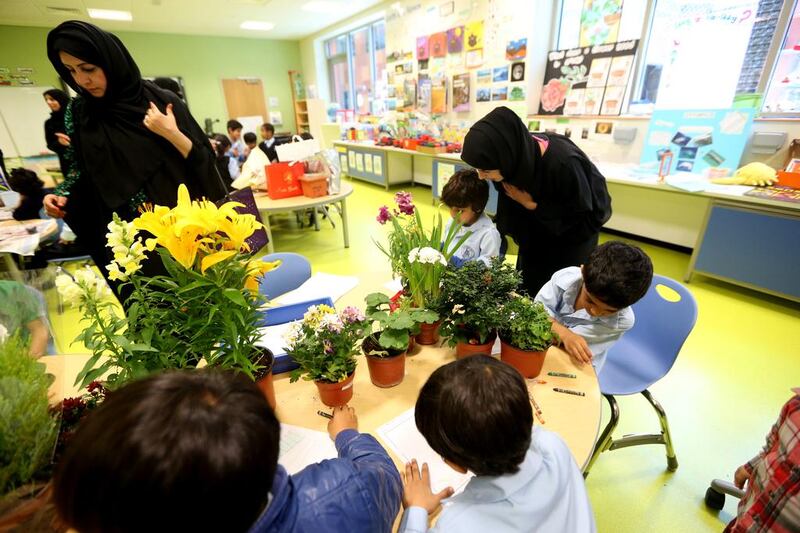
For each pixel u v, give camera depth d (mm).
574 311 1271
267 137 5406
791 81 2857
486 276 1009
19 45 6961
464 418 569
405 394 961
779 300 2723
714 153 3068
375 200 6047
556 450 671
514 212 1757
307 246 4219
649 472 1523
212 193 1594
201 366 963
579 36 4105
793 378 1997
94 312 711
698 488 1455
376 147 6289
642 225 3855
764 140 2928
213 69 8914
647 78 3658
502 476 606
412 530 632
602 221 1626
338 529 519
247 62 9266
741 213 2623
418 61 5883
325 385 883
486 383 584
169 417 367
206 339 814
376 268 3592
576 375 1014
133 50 7988
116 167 1397
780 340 2291
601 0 3822
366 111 8344
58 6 5863
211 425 375
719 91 3191
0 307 738
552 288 1334
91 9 6102
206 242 739
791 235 2434
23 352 603
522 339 970
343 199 3893
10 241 2213
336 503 533
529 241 1773
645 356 1430
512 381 597
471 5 4840
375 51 7555
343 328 896
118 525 366
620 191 3939
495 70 4805
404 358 984
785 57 2848
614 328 1186
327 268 3637
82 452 357
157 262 1378
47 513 509
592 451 788
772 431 810
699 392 1924
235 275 797
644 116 3625
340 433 782
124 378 758
